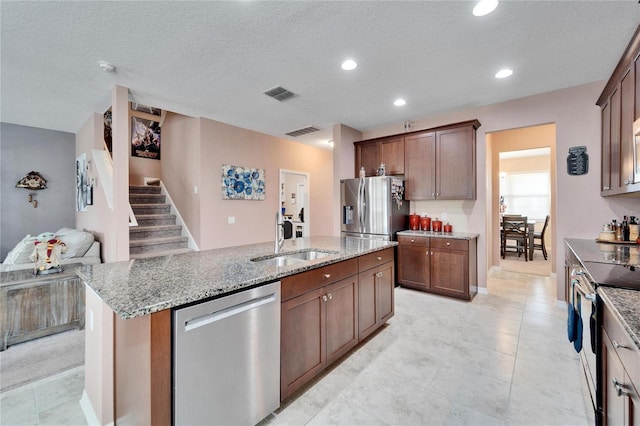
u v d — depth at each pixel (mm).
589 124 3174
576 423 1588
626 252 2217
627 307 1074
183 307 1227
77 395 1911
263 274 1605
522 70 2873
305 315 1844
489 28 2193
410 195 4312
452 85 3225
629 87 2186
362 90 3357
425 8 1969
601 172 3012
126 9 1953
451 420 1626
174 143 5215
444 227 4152
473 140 3775
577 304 1785
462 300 3613
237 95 3506
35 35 2217
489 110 3834
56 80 3002
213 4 1922
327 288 2029
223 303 1360
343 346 2193
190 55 2564
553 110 3377
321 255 2498
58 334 2795
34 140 4703
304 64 2746
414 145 4277
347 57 2621
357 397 1824
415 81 3125
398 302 3566
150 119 5949
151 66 2750
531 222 6902
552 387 1907
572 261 2430
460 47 2457
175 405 1198
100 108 3832
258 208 5383
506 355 2320
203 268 1756
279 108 4000
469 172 3789
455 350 2404
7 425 1645
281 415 1670
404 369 2129
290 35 2281
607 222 3070
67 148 5008
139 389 1228
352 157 4961
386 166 4594
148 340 1145
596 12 1999
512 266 5668
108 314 1514
